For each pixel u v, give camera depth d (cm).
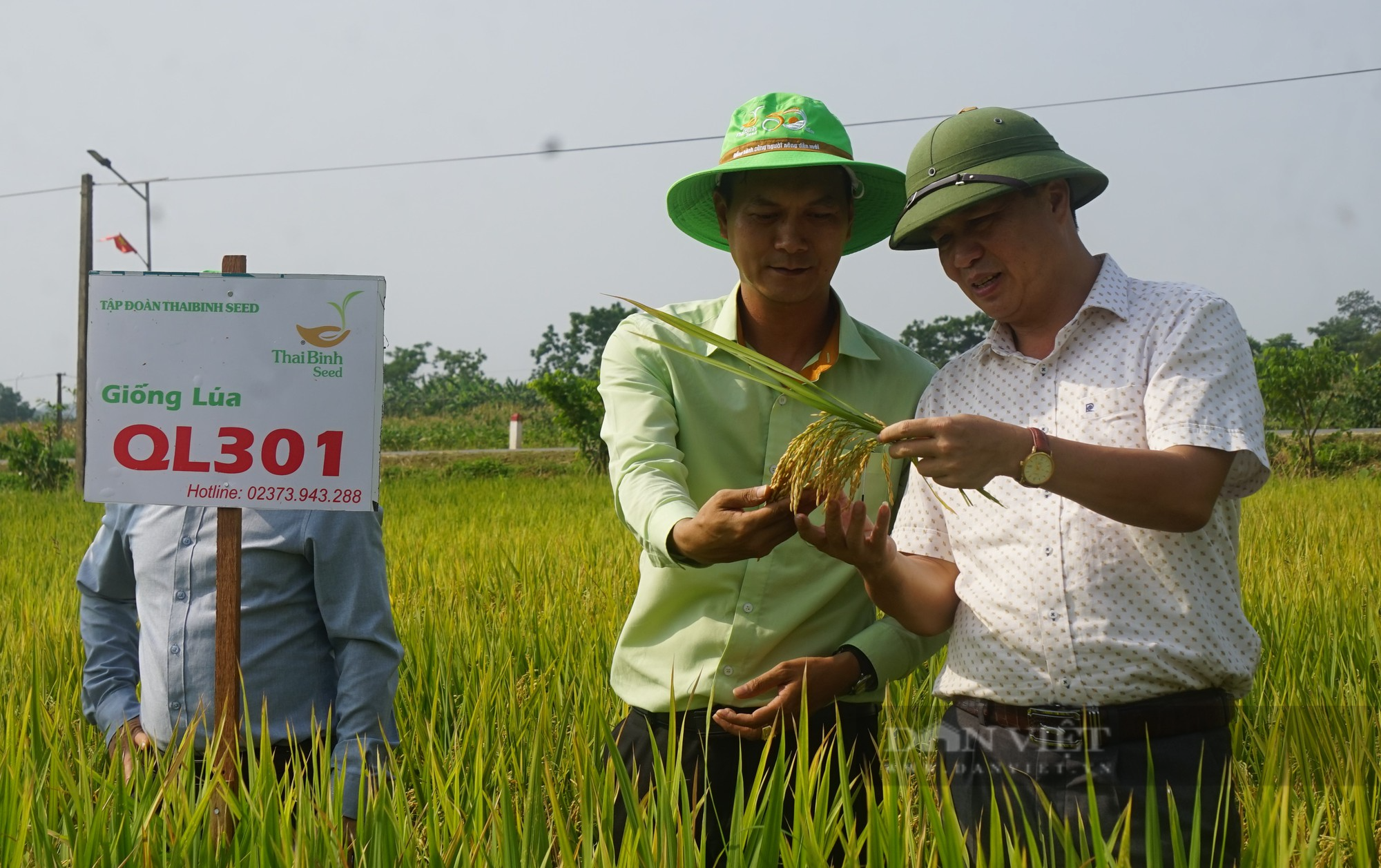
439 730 477
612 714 468
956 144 275
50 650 545
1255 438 250
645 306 274
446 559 956
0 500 2131
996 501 254
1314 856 245
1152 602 262
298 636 321
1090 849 255
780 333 330
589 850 259
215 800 286
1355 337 7662
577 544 1058
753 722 307
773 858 255
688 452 330
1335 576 777
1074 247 284
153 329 306
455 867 269
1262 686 494
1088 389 270
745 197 310
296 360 305
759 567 319
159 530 325
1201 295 264
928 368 347
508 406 5369
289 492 303
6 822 282
